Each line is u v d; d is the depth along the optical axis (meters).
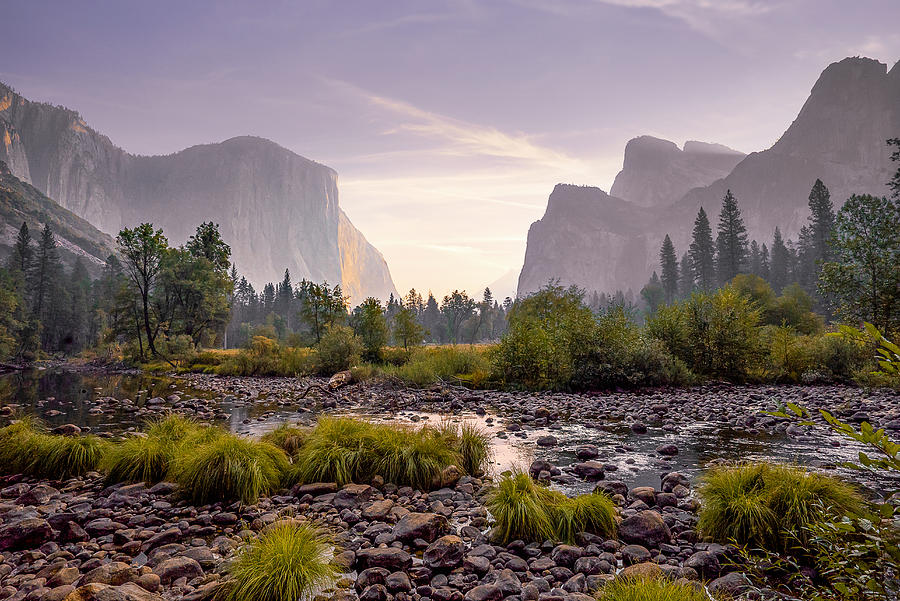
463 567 5.77
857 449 11.17
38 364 74.31
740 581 5.08
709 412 16.30
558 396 20.84
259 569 5.17
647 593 4.39
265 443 9.71
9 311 69.38
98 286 133.88
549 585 5.36
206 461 8.44
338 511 7.76
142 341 55.56
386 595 5.08
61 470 10.09
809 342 25.72
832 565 3.41
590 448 11.12
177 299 60.47
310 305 50.12
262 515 7.62
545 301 38.28
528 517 6.60
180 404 20.81
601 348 22.61
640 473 9.57
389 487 8.74
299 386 28.42
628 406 17.73
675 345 25.33
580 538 6.41
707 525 6.48
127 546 6.40
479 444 10.36
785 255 119.81
